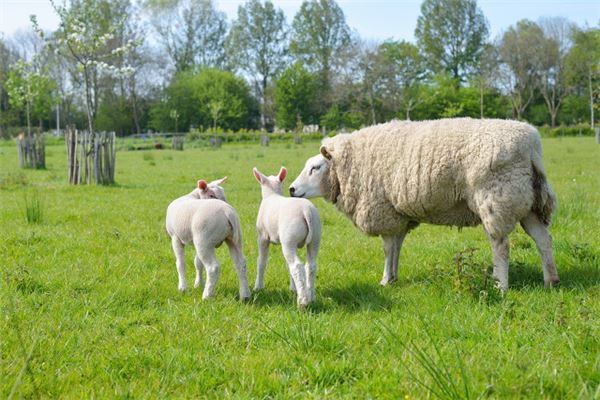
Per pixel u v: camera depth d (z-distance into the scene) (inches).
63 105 3065.9
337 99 3036.4
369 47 3083.2
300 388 146.6
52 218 419.2
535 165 231.0
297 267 209.8
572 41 3255.4
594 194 497.7
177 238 238.8
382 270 281.7
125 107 3171.8
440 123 245.4
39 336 174.9
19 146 948.0
